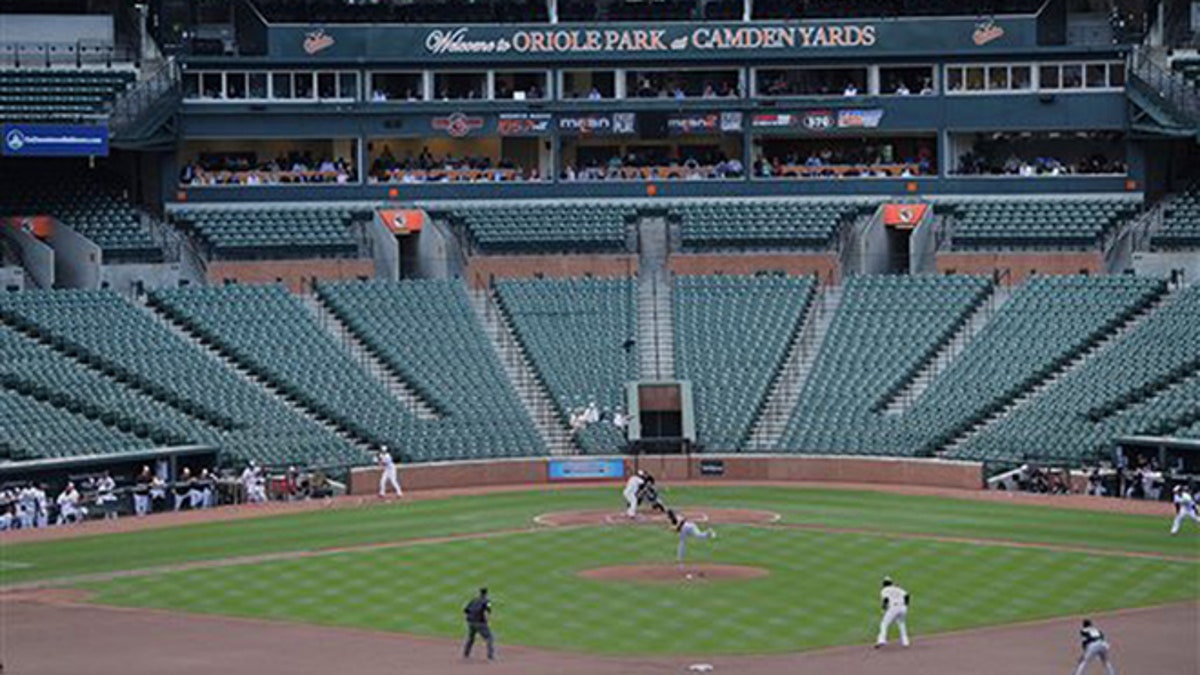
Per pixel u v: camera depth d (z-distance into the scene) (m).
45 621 69.81
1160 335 116.12
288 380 116.81
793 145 142.25
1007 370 117.19
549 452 115.75
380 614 70.12
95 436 104.56
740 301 127.56
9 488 97.00
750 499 104.44
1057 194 134.38
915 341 121.94
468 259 132.12
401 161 139.38
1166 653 62.22
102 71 132.75
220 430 110.56
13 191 128.75
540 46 135.75
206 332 119.50
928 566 79.44
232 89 134.75
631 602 71.75
